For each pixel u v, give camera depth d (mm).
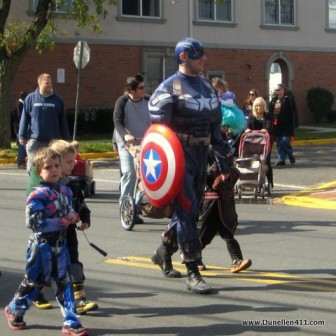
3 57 31500
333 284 11031
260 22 48500
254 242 14164
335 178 23891
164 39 44938
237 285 10984
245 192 21188
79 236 14828
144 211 14797
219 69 47031
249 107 26062
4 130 31859
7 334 8820
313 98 50031
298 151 34562
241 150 19625
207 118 10430
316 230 15477
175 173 10016
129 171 15352
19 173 27016
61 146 9188
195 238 10508
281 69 50250
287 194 20625
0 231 15422
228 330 8930
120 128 15273
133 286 10984
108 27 42906
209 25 46469
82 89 42156
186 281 11203
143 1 44219
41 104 15875
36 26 31203
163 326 9094
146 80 44594
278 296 10391
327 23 51344
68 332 8680
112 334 8805
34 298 8984
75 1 30953
